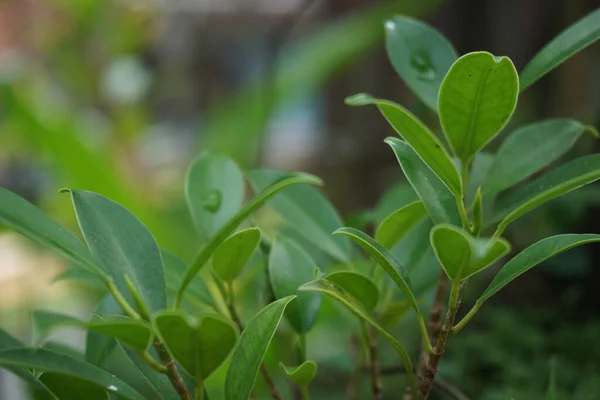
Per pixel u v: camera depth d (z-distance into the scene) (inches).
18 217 24.9
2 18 107.5
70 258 25.0
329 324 56.5
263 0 153.4
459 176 25.5
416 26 31.1
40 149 86.4
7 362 24.1
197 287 30.0
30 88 96.7
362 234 26.0
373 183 109.3
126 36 109.4
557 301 60.1
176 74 173.3
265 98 86.0
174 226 79.5
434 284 31.8
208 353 24.5
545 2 80.7
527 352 52.1
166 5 152.3
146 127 117.2
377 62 117.0
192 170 30.6
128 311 25.2
